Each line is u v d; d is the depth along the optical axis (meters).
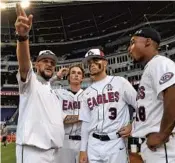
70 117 3.68
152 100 2.02
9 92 21.97
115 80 3.11
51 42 21.66
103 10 20.39
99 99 3.04
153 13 18.55
